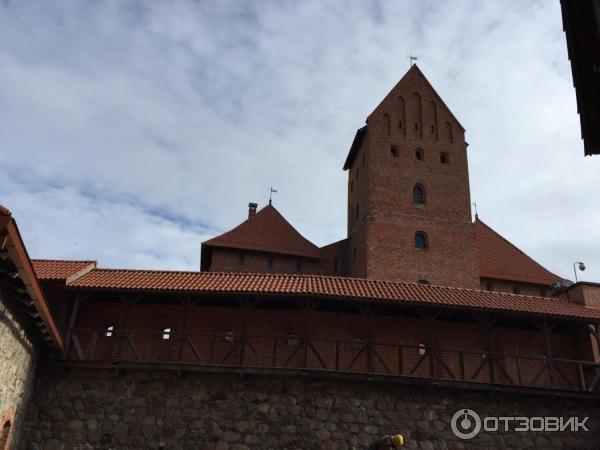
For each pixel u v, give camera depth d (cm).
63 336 1894
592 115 870
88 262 2133
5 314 1277
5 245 999
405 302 1909
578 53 791
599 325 2108
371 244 3158
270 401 1841
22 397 1694
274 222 3681
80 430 1795
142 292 1927
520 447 1864
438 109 3672
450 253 3241
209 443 1786
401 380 1836
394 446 1730
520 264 3472
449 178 3462
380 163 3391
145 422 1811
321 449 1786
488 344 1952
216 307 2141
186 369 1828
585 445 1905
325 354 2103
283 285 1997
